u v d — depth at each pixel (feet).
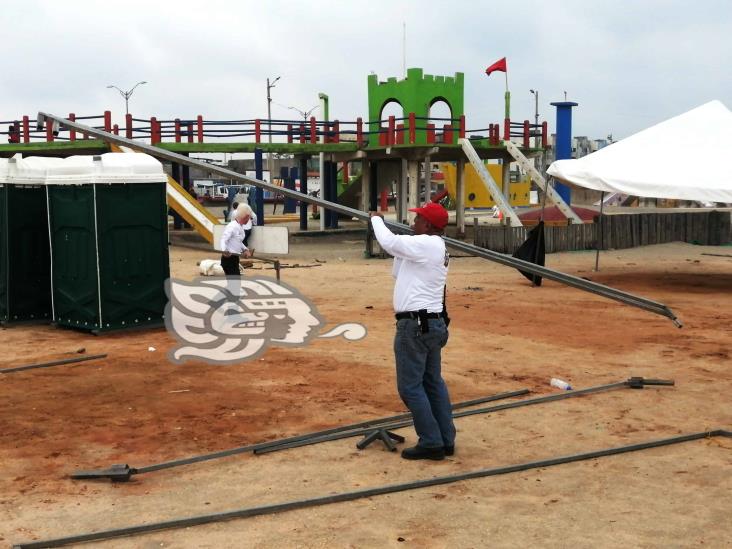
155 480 19.83
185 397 27.86
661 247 98.63
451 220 157.28
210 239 86.99
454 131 103.50
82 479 19.84
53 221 41.45
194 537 16.30
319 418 25.30
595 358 34.65
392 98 109.70
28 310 43.09
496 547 15.69
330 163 119.65
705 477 19.75
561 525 16.78
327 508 17.83
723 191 56.44
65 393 28.43
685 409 26.32
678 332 41.11
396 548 15.65
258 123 101.30
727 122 64.59
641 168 60.75
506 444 22.63
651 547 15.66
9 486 19.39
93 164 39.45
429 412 20.94
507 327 42.45
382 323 43.16
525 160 104.83
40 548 15.78
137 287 41.01
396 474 20.12
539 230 59.98
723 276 68.28
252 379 30.48
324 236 113.29
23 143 102.22
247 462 21.17
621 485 19.21
